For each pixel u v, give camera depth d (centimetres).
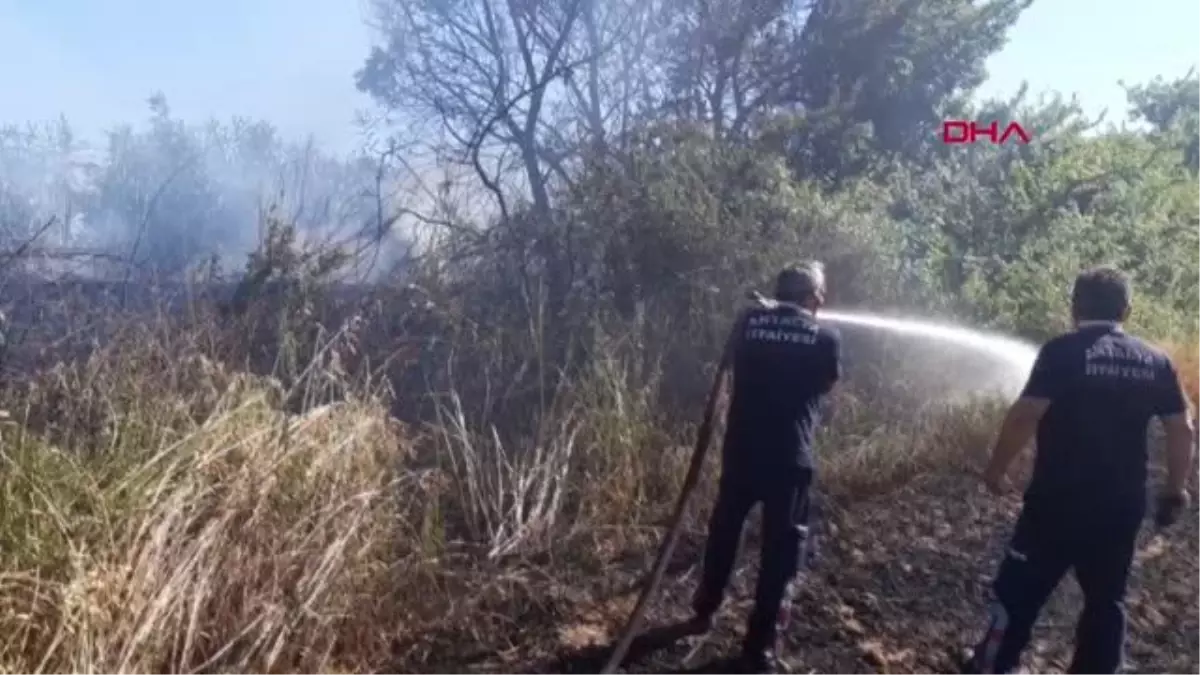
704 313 773
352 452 526
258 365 649
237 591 415
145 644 362
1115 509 423
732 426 478
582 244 780
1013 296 1011
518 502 569
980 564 577
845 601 534
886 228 959
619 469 613
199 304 671
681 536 584
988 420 730
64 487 409
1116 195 1188
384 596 475
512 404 672
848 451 692
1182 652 502
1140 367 426
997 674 441
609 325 732
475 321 723
